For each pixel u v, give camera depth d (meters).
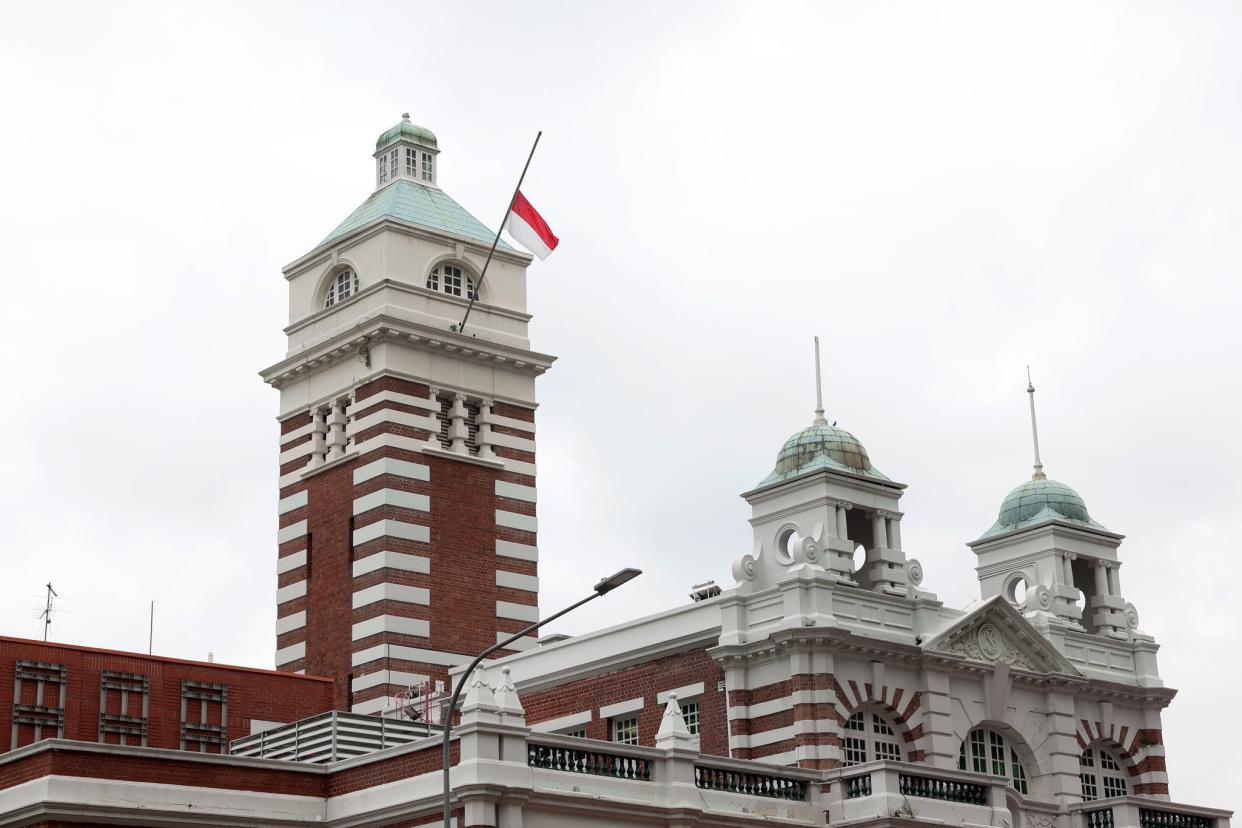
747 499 68.25
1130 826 66.75
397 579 78.44
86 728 68.81
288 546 83.00
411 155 87.62
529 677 72.06
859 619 65.19
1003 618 68.81
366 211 85.94
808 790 61.19
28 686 68.00
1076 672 70.31
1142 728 73.06
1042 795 68.50
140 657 70.94
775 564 66.50
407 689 76.94
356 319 82.50
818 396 70.25
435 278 84.25
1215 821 70.19
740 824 58.62
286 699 74.69
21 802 55.09
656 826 57.16
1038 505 75.44
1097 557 75.31
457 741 54.94
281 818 57.97
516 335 85.69
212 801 57.09
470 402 83.56
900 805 59.97
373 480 79.81
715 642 65.50
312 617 80.88
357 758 58.53
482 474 82.69
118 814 55.22
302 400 84.31
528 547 83.19
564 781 55.50
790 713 62.97
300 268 85.94
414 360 81.88
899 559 67.81
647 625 68.31
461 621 79.88
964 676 67.19
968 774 62.50
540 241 80.25
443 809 52.19
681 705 66.69
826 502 66.25
